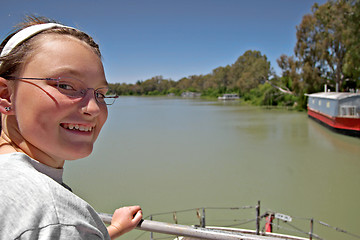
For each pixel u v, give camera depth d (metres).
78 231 0.68
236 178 12.23
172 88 163.50
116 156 16.30
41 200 0.64
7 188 0.63
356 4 27.11
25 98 0.77
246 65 105.81
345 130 21.81
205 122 31.75
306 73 37.81
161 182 11.74
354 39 27.89
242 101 77.25
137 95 167.38
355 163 14.33
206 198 10.00
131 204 9.32
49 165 0.87
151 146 19.17
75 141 0.83
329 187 11.02
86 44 0.88
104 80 0.91
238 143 19.81
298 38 39.09
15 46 0.80
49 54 0.79
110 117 39.22
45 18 0.97
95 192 10.48
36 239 0.61
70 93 0.81
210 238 1.41
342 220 8.21
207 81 136.75
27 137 0.79
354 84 39.38
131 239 6.53
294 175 12.56
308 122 29.95
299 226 7.95
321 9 35.84
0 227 0.59
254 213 8.75
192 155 16.45
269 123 29.91
